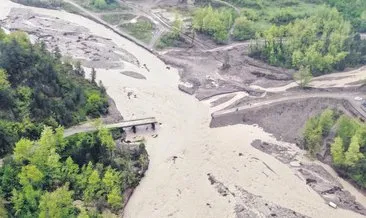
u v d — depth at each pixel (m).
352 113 195.88
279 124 194.75
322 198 159.00
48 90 176.25
